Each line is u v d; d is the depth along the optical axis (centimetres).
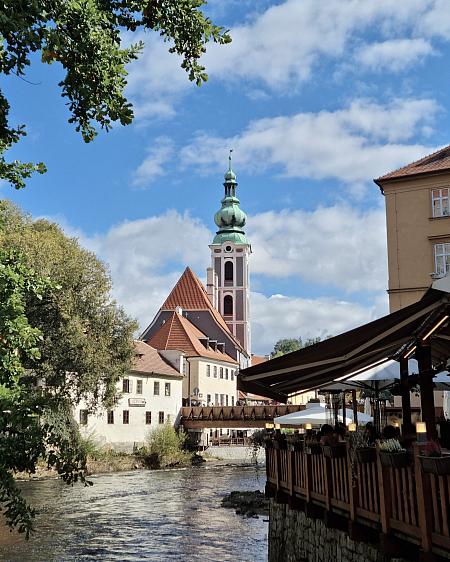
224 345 8781
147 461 5397
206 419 6531
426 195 3806
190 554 2041
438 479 732
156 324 8788
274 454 1605
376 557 916
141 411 6044
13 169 789
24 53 600
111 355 4412
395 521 829
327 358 940
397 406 3528
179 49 700
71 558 1959
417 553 821
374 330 834
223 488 3869
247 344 10712
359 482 970
